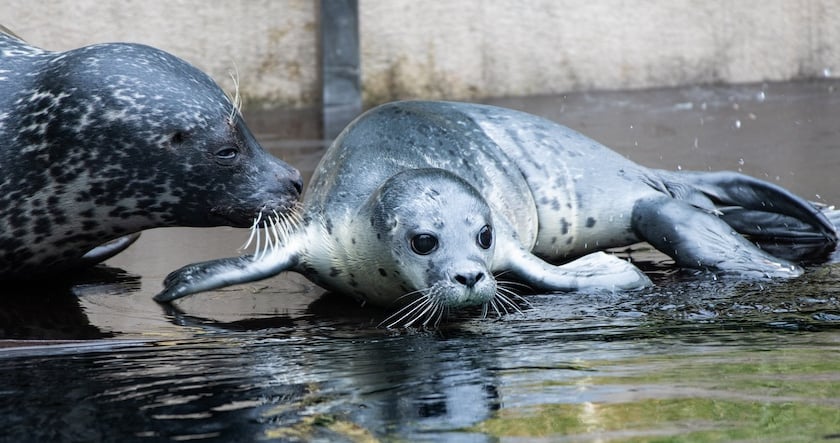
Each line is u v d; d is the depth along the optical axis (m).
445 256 12.93
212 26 30.33
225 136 14.20
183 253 16.80
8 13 28.41
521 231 15.16
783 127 26.30
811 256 15.52
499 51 32.84
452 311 13.30
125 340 12.06
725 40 34.78
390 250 13.26
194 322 12.98
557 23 33.22
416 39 31.95
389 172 14.46
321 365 10.68
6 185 14.07
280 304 13.95
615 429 8.38
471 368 10.36
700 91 33.12
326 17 30.61
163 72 14.27
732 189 16.45
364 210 13.67
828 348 10.67
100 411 9.20
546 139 16.11
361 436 8.39
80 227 14.54
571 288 13.87
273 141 25.27
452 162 14.98
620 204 15.82
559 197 15.68
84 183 14.12
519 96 32.88
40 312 13.50
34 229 14.36
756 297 13.16
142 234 18.11
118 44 14.53
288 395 9.55
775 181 20.14
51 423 8.88
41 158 14.02
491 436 8.33
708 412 8.70
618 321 12.29
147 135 13.96
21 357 11.35
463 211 13.24
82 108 13.89
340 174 14.62
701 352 10.64
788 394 9.09
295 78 31.28
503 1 32.62
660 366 10.13
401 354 11.12
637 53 34.12
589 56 33.66
